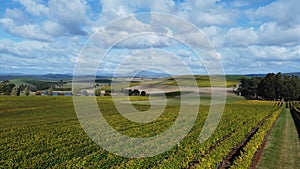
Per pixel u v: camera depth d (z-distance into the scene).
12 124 40.22
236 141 23.88
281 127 39.16
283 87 123.44
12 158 20.66
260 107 72.88
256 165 18.73
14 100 72.25
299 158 20.69
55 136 29.67
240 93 120.06
